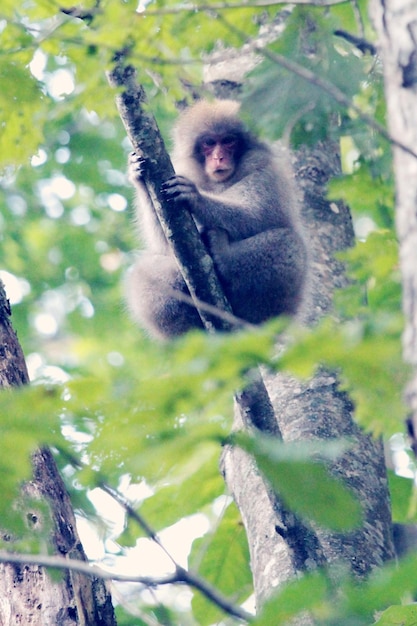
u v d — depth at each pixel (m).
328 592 5.29
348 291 12.06
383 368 4.49
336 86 10.48
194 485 12.60
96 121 21.53
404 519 13.06
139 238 14.60
